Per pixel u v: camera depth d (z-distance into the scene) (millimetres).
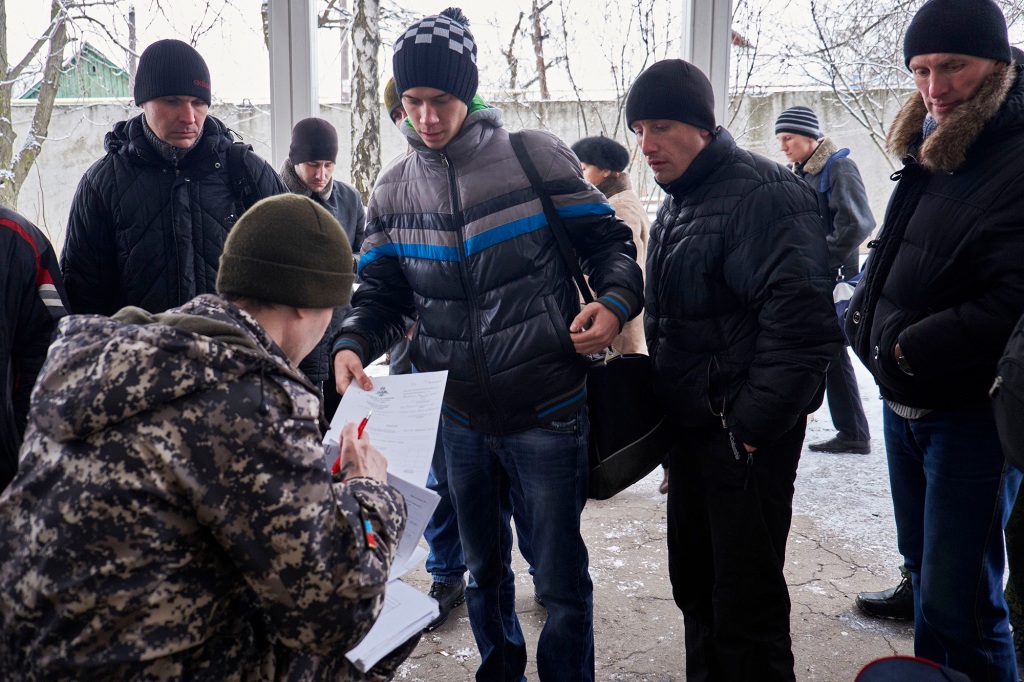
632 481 1946
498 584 2039
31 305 1793
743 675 1918
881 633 2482
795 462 1913
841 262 4004
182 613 949
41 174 5016
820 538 3170
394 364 3268
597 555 3066
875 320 1853
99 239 2350
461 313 1883
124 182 2328
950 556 1765
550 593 1914
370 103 5707
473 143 1850
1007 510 1747
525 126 5594
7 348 1724
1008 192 1575
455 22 1834
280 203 1097
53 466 938
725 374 1836
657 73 1797
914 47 1711
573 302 1937
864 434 4188
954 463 1744
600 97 5480
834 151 4062
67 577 913
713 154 1806
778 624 1920
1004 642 1793
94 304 2400
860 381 5496
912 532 2021
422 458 1402
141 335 940
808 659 2348
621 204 3471
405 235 1956
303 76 4539
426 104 1781
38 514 933
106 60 5000
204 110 2383
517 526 2205
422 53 1744
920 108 1871
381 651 1165
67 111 4973
